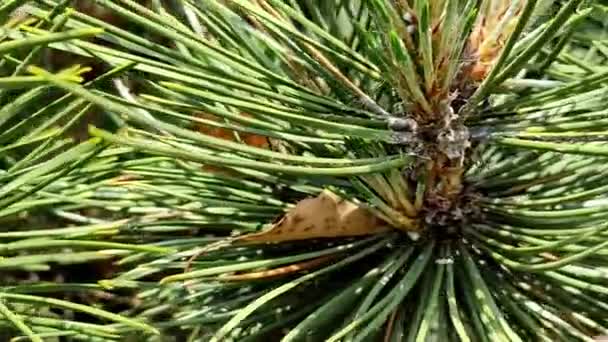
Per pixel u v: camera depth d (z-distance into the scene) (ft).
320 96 0.83
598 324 0.85
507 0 0.81
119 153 0.81
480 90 0.77
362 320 0.77
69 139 0.77
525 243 0.85
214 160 0.72
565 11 0.68
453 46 0.76
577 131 0.80
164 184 0.90
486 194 0.88
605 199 0.86
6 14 0.66
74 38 0.61
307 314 0.86
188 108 0.78
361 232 0.86
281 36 0.83
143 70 0.78
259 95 0.81
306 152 0.89
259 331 0.86
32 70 0.62
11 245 0.72
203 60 0.88
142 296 0.92
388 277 0.83
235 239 0.84
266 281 0.88
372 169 0.76
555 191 0.88
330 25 0.91
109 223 0.82
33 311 0.92
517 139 0.78
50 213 0.99
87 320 1.10
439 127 0.80
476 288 0.82
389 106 0.87
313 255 0.85
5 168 0.86
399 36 0.76
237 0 0.79
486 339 0.80
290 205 0.89
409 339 0.81
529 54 0.72
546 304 0.85
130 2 0.78
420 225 0.86
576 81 0.80
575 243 0.80
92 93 0.67
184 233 1.00
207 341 0.88
